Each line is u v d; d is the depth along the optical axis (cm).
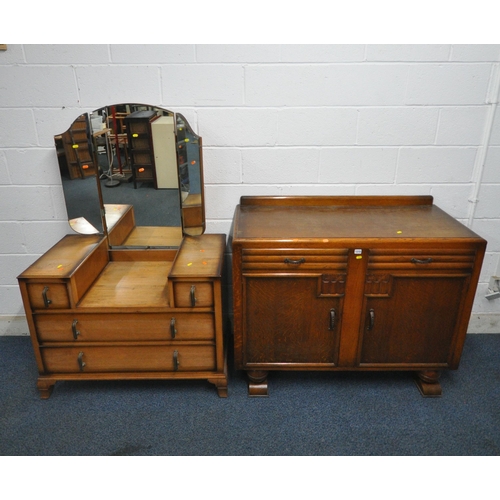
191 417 183
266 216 193
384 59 188
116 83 191
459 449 167
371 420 181
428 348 186
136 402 192
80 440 172
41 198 213
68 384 203
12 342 234
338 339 183
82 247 197
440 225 181
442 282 173
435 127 199
